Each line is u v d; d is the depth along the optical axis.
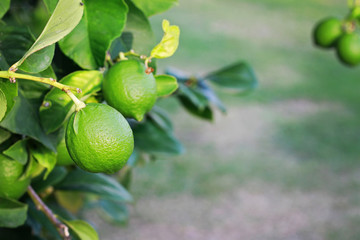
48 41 0.89
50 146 1.10
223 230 5.57
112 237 5.27
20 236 1.55
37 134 1.08
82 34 1.05
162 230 5.47
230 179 6.44
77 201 2.04
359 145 7.32
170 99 8.65
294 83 9.75
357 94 9.27
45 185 1.46
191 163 6.74
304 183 6.38
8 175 1.13
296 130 7.75
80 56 1.06
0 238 1.53
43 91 1.09
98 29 1.04
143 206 5.82
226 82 2.05
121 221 2.78
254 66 10.66
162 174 6.45
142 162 2.14
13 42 1.08
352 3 1.89
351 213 5.84
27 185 1.20
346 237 5.45
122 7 1.03
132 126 1.87
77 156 0.91
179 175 6.45
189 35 12.52
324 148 7.21
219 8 15.95
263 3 17.14
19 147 1.10
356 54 1.88
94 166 0.91
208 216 5.76
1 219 1.19
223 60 10.85
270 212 5.86
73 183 1.66
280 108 8.55
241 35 13.09
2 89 0.94
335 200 6.06
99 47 1.06
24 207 1.19
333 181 6.42
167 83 1.12
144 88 1.01
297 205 5.98
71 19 0.92
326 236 5.47
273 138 7.49
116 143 0.90
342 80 10.05
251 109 8.45
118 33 1.04
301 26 14.57
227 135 7.56
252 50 11.84
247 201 6.03
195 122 7.92
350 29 1.90
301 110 8.49
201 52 11.27
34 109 1.10
